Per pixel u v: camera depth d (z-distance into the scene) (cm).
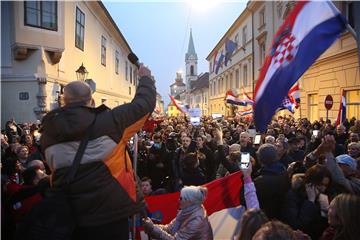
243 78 3475
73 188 209
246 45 3297
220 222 405
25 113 1258
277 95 289
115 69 2897
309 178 347
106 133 216
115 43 2877
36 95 1255
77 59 1689
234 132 1276
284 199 355
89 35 1947
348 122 1305
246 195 330
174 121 2306
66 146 213
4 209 295
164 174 803
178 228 344
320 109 1823
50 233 206
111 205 214
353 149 618
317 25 272
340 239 258
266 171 395
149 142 915
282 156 666
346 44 1535
